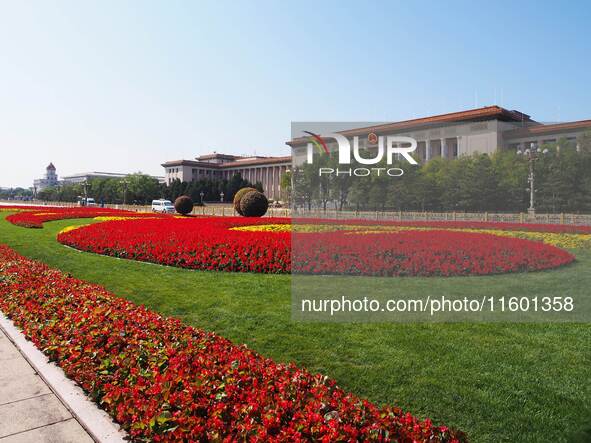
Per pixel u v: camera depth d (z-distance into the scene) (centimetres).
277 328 514
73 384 370
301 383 312
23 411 337
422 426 257
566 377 376
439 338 466
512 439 289
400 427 253
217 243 974
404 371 392
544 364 402
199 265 913
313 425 249
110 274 860
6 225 2052
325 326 509
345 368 401
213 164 10125
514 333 476
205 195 7906
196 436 257
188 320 555
